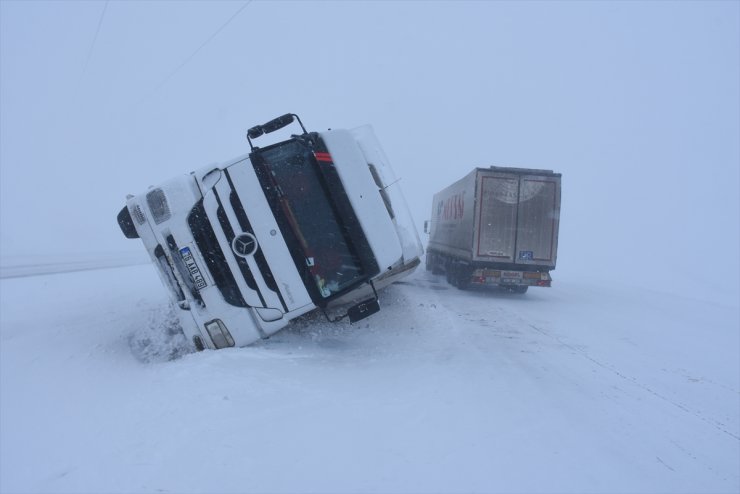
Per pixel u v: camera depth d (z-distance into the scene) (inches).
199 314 252.4
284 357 237.9
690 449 176.2
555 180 566.3
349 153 250.2
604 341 340.8
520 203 563.5
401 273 321.7
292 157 247.9
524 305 491.2
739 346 360.5
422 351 269.7
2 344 265.7
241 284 247.8
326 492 128.6
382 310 345.7
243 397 182.1
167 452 142.0
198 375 202.4
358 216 247.8
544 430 176.7
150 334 289.9
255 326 253.4
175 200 247.4
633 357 301.1
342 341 283.4
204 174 248.7
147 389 188.2
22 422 164.2
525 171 563.2
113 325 317.4
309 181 248.4
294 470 137.4
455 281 621.3
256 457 142.1
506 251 560.7
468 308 434.6
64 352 249.4
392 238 252.1
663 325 428.5
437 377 221.6
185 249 248.5
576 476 147.6
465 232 584.7
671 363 294.2
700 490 148.2
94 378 208.4
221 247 246.7
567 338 339.3
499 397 203.9
